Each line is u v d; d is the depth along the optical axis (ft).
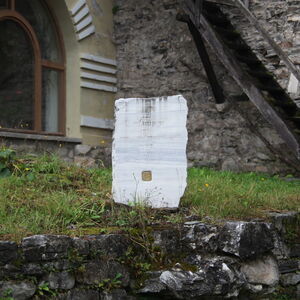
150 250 16.70
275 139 32.32
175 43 35.42
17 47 32.78
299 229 20.47
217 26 32.71
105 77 36.04
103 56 36.01
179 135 18.33
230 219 18.62
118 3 36.86
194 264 16.90
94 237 15.92
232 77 32.86
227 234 17.49
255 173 32.04
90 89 35.14
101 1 36.01
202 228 17.51
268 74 31.37
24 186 20.16
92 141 35.06
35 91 33.37
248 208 20.06
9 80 32.40
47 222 16.56
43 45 34.12
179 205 19.24
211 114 34.32
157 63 35.94
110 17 36.73
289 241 20.01
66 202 18.13
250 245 17.57
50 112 34.24
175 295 16.33
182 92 35.24
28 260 14.74
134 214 17.58
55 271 15.07
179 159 18.37
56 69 34.55
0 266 14.30
